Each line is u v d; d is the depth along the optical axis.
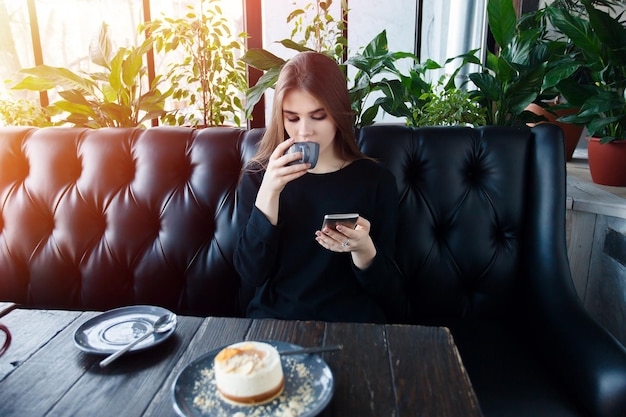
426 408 0.63
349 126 1.17
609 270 1.49
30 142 1.56
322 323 0.85
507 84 1.73
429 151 1.37
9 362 0.74
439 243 1.37
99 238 1.51
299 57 1.13
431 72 2.62
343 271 1.17
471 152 1.36
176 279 1.49
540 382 1.06
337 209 1.15
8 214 1.54
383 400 0.64
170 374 0.71
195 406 0.62
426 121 1.69
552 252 1.22
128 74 1.87
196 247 1.46
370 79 1.70
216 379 0.64
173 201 1.46
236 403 0.61
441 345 0.78
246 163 1.31
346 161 1.20
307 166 0.99
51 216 1.53
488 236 1.34
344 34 2.07
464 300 1.38
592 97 1.53
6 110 1.88
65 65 2.71
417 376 0.69
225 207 1.43
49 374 0.71
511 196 1.33
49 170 1.52
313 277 1.15
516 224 1.33
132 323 0.87
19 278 1.56
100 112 1.90
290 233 1.16
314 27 1.88
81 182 1.51
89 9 2.66
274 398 0.63
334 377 0.69
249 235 1.10
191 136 1.50
